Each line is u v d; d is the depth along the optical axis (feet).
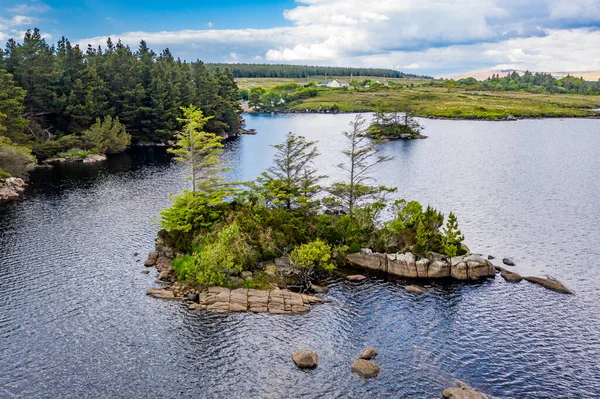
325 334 153.17
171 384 128.06
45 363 135.23
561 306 172.35
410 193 343.46
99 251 218.18
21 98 416.87
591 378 131.44
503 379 130.72
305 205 239.71
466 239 243.60
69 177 381.40
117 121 513.04
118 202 305.12
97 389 125.29
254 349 144.46
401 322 161.17
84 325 155.33
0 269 195.83
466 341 149.59
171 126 575.79
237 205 231.71
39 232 243.19
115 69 564.30
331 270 203.10
